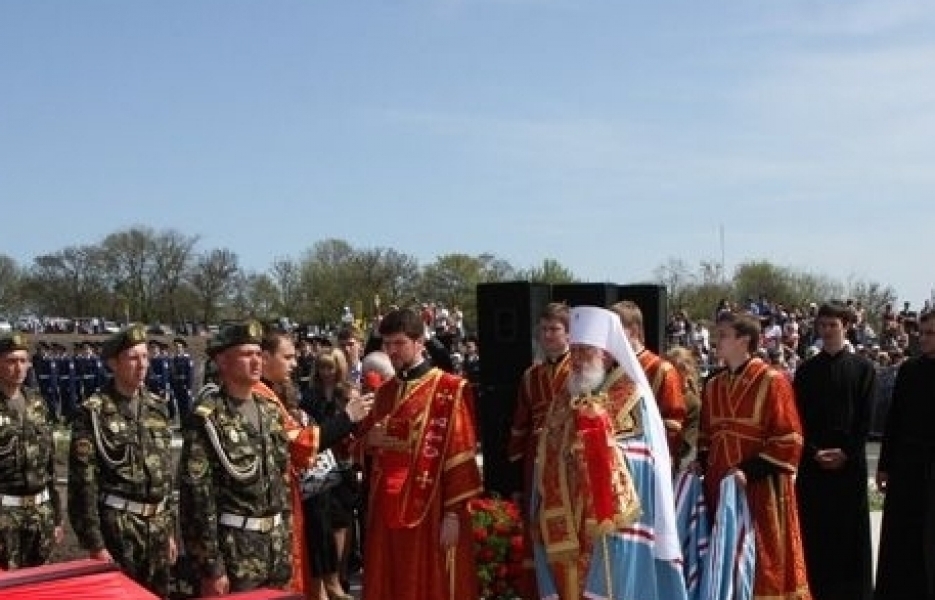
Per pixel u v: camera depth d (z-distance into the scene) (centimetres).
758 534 745
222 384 584
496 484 891
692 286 5619
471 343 2147
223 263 7294
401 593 661
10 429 725
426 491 663
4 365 729
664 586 644
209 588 551
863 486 836
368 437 689
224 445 562
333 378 862
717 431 766
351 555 927
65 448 1814
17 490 729
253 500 570
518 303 884
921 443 820
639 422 641
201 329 6003
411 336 686
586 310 646
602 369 647
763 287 5941
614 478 611
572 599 629
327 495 842
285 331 739
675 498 753
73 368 3112
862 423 834
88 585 373
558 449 645
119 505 647
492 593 766
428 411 674
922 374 827
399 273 6706
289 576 595
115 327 5950
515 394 886
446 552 664
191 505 552
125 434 651
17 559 728
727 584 728
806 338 2766
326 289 6656
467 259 6619
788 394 752
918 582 818
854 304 2833
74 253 7431
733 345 767
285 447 598
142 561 652
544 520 643
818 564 836
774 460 741
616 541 621
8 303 7494
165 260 7306
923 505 816
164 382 2912
